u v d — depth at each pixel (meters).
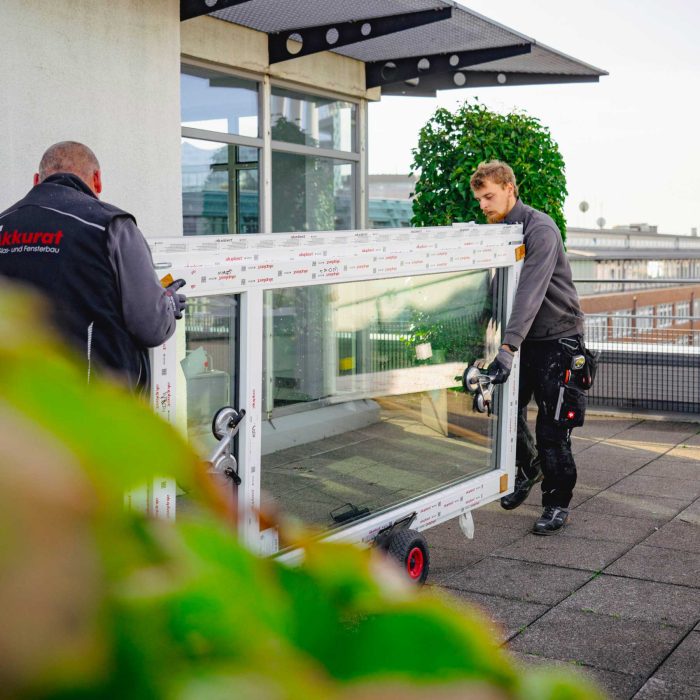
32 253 2.67
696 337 8.79
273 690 0.17
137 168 5.36
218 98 6.68
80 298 2.63
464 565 4.48
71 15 4.96
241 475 3.16
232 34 6.59
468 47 7.42
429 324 4.03
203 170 6.61
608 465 6.64
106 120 5.17
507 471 4.55
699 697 3.10
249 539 0.21
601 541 4.86
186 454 0.17
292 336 3.40
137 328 2.68
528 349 4.91
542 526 4.95
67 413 0.16
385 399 3.81
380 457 3.80
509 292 4.44
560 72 8.52
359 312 3.67
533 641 3.57
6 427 0.15
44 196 2.80
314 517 3.50
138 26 5.31
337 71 7.62
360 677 0.18
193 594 0.17
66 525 0.16
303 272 3.31
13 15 4.70
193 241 2.97
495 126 7.91
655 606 3.93
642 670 3.31
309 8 6.22
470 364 4.30
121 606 0.16
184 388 2.94
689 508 5.49
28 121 4.80
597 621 3.77
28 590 0.15
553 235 4.44
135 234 2.73
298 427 3.44
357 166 8.09
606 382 8.69
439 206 8.07
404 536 3.78
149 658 0.16
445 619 0.19
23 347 0.16
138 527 0.17
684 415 8.36
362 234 3.57
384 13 6.38
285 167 7.37
